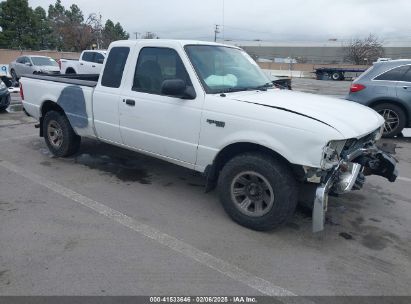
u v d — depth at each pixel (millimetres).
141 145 4715
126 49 4777
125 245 3465
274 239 3678
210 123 3883
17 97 13594
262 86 4578
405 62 8070
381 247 3625
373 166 3992
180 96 4070
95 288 2846
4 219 3879
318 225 3391
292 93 4504
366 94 8344
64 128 5719
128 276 3006
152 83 4469
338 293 2908
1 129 8070
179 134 4195
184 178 5281
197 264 3209
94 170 5492
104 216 4039
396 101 8039
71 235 3605
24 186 4797
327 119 3436
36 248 3352
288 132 3387
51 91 5754
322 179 3428
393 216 4332
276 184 3543
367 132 3670
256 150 3779
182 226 3877
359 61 67375
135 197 4574
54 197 4484
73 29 47188
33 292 2777
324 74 44375
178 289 2879
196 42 4480
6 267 3061
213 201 4539
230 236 3701
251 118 3605
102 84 5035
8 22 46562
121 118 4797
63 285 2865
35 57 20562
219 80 4215
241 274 3096
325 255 3436
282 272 3146
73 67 19688
